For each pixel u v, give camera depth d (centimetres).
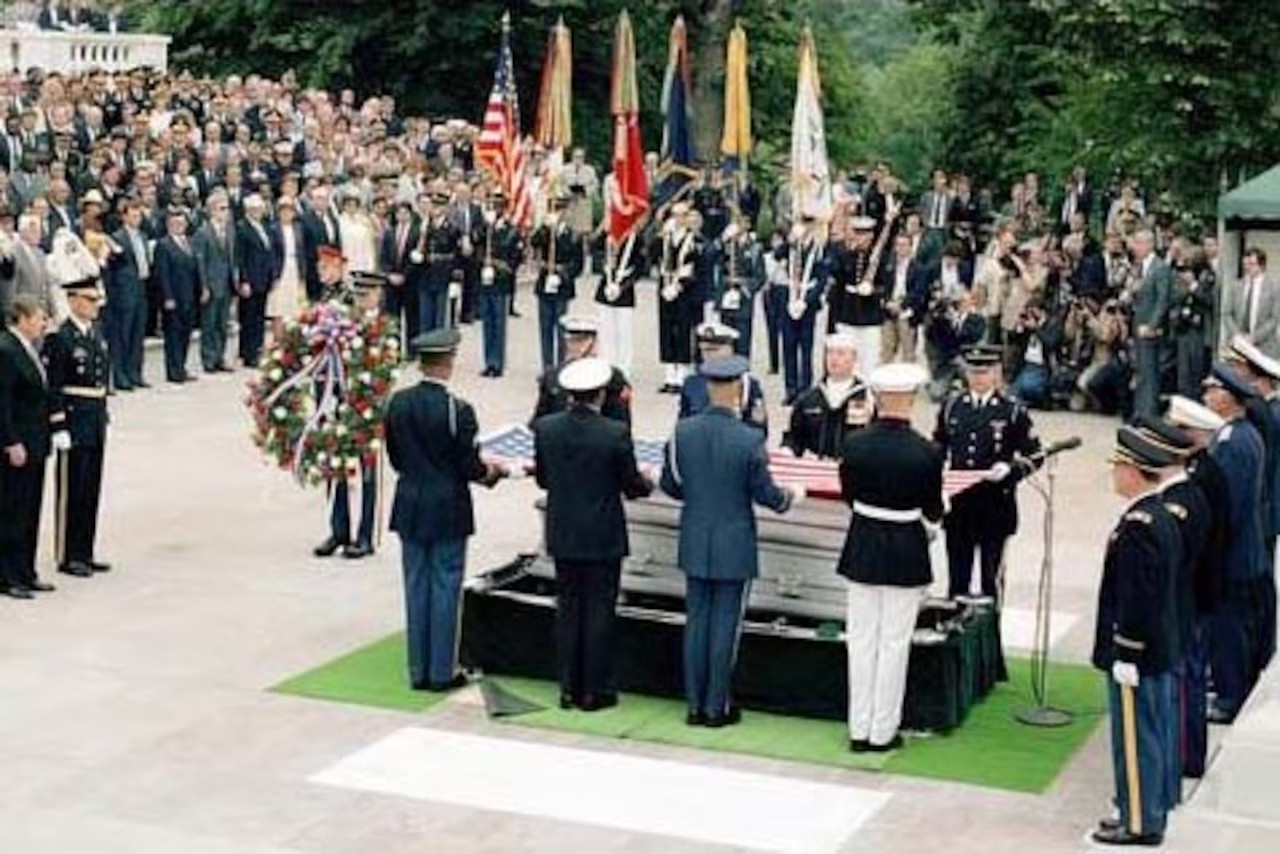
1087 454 2325
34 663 1444
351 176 3152
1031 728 1340
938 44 4791
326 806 1184
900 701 1288
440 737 1306
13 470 1600
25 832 1135
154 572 1706
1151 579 1092
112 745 1280
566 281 2702
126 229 2556
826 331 2862
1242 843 1099
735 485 1296
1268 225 2366
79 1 4897
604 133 4862
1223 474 1275
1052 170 3794
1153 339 2452
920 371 1324
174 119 3161
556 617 1366
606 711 1356
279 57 4909
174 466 2136
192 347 2884
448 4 4728
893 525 1259
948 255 2728
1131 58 2931
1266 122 2961
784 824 1162
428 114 4862
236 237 2711
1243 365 1376
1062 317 2608
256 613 1588
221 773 1236
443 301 2817
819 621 1377
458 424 1380
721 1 4916
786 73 5397
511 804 1191
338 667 1451
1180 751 1177
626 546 1346
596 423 1335
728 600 1316
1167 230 2809
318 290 2752
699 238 2638
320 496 2009
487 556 1794
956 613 1396
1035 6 3073
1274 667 1260
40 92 3188
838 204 2642
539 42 4828
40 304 1883
